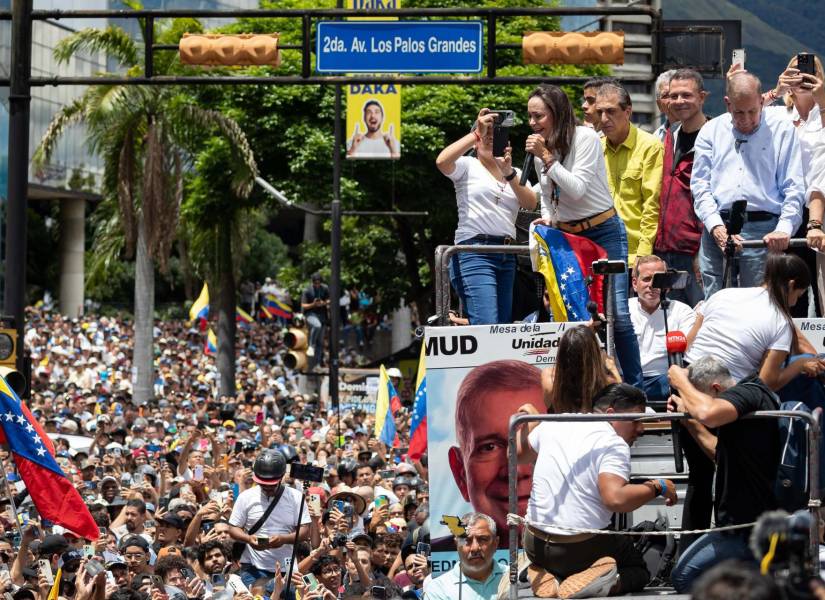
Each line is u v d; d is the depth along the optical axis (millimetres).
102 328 89688
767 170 16094
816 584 8305
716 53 28891
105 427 36906
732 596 6625
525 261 18500
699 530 11617
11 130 28109
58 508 21406
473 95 65500
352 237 72500
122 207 60906
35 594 17984
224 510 24312
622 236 15914
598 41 28812
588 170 15594
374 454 34562
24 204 28078
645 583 12648
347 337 95000
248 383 69250
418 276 72000
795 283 13398
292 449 26469
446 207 67188
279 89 64875
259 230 126812
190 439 31312
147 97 59656
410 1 65250
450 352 14664
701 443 12625
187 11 29375
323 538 20844
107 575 18500
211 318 87812
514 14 29047
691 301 18844
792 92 17312
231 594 17109
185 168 67125
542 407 14562
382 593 17969
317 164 64688
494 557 14438
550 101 15445
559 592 12062
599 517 12219
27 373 26359
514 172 16828
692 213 18719
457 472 14578
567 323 14641
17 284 27781
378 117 49156
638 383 15820
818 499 10977
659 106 19828
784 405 12281
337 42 29531
